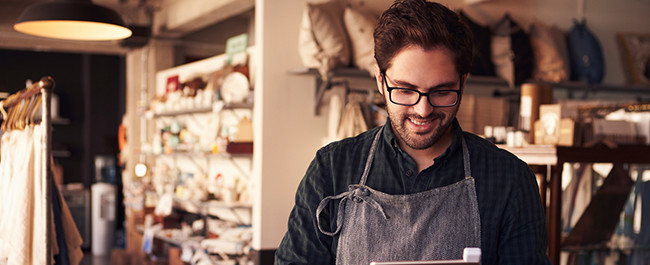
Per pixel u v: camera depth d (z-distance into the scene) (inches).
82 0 166.4
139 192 305.3
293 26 192.7
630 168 128.1
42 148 133.6
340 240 63.1
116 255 306.3
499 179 61.8
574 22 225.9
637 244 128.6
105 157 417.4
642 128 129.4
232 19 375.9
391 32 56.1
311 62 181.6
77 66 434.9
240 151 213.9
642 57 236.1
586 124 124.2
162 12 334.0
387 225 61.3
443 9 56.5
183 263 239.9
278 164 191.6
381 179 63.2
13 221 140.4
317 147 195.5
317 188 64.9
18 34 342.3
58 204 147.6
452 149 61.8
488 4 215.3
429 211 60.8
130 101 356.2
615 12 237.3
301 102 193.6
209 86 251.1
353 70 180.7
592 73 218.7
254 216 194.7
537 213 62.2
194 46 363.6
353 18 181.8
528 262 60.7
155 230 269.3
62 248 144.1
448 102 56.5
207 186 254.1
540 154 120.9
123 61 441.7
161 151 285.1
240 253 206.5
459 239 60.8
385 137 63.7
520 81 204.4
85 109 436.5
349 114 180.9
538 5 223.9
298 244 65.2
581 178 124.5
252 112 231.0
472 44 57.7
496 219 61.1
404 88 56.1
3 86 417.1
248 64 228.8
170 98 279.7
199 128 281.4
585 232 125.3
